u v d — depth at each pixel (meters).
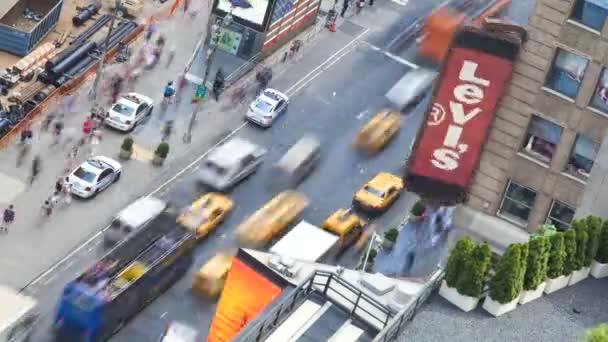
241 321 89.69
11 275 111.44
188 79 136.50
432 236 115.31
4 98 128.88
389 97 140.62
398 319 74.31
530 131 95.75
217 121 132.50
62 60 132.75
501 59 93.19
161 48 139.25
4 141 123.75
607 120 93.56
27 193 119.56
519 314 78.50
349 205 125.75
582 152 95.00
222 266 113.00
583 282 82.19
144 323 108.50
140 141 127.69
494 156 96.75
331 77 142.00
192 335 108.38
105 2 143.25
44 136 125.56
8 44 134.12
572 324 78.88
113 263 108.12
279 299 79.25
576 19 92.31
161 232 113.12
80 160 124.19
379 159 132.62
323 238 108.00
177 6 145.38
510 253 76.94
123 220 115.19
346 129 135.38
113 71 135.12
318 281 80.88
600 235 82.06
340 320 75.81
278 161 129.12
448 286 77.75
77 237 116.25
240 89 136.88
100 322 105.12
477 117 94.81
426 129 95.88
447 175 96.56
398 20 151.12
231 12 132.88
